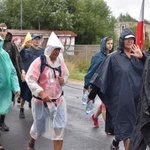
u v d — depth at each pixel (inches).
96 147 238.7
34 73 193.0
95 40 2068.2
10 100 238.7
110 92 202.8
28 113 334.0
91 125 295.1
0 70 232.2
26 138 257.0
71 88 532.4
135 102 199.3
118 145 226.7
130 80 197.9
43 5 2012.8
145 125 162.9
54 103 195.8
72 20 2000.5
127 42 200.7
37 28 2048.5
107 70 201.3
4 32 284.8
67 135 265.4
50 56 194.1
